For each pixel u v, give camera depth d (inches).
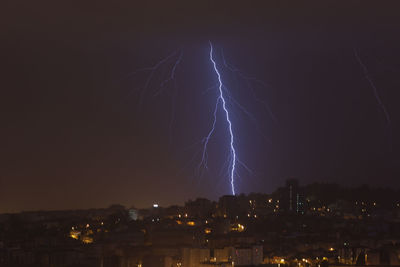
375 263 6343.5
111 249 7111.2
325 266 6402.6
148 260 6801.2
